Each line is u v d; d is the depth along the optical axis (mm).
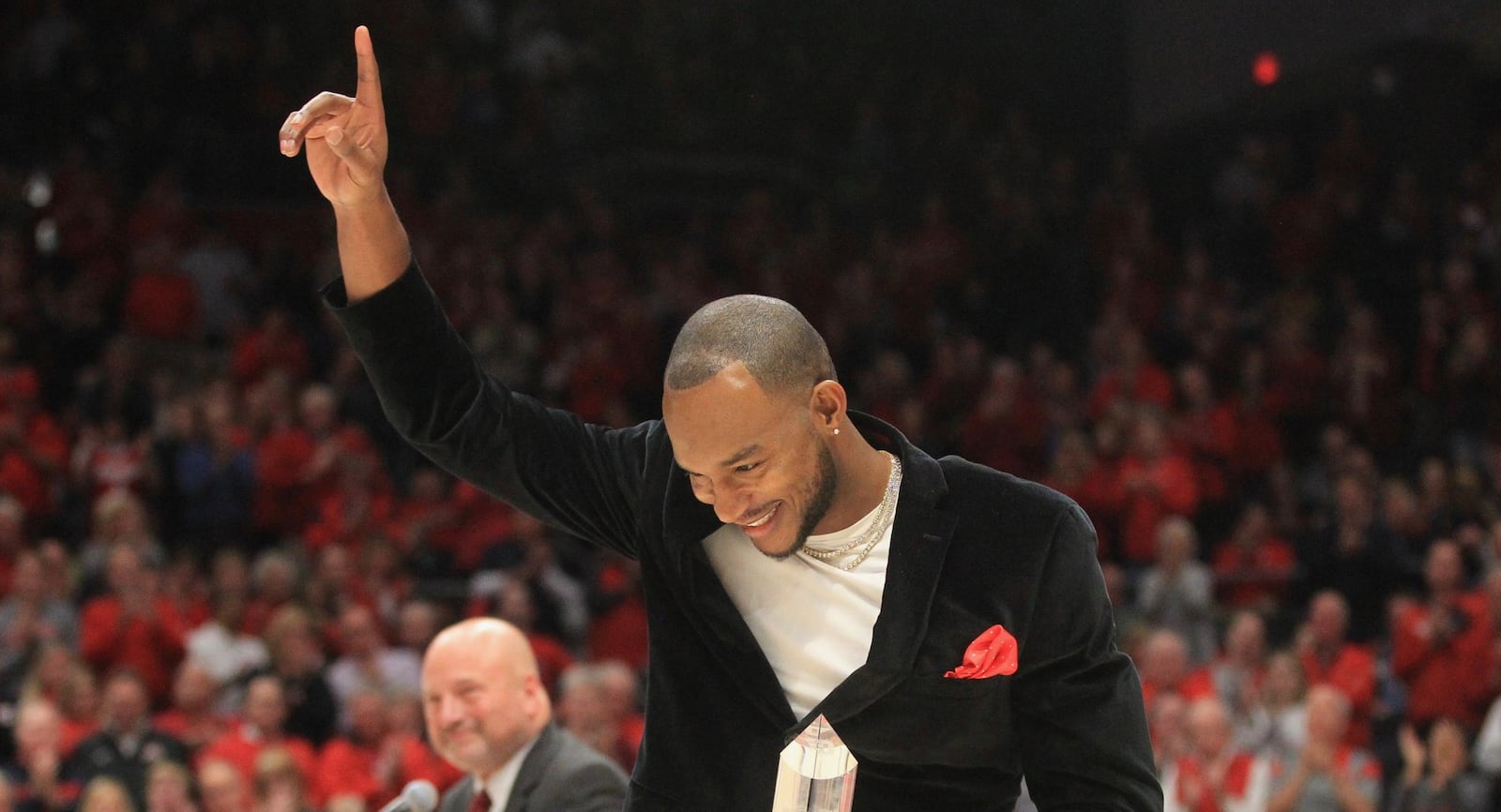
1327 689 20594
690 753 5668
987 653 5426
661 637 5816
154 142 43188
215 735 21828
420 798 8648
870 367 40719
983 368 40938
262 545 29172
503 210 46156
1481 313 41469
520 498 5957
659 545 5754
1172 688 22953
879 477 5746
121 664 23156
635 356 38344
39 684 22094
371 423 33469
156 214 38719
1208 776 20469
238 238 42250
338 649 24594
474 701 10227
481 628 10500
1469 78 48906
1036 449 35250
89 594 25375
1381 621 28594
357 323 5520
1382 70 48844
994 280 45562
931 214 46062
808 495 5422
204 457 29375
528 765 10188
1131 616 26656
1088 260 45906
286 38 48781
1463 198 46750
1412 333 43219
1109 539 30922
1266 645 26688
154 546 26281
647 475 5840
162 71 45344
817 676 5637
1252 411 36531
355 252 5473
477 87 48344
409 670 23875
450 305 37969
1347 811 20047
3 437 28797
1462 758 20219
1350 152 47562
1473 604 24672
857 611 5641
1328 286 45281
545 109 49531
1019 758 5789
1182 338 40688
